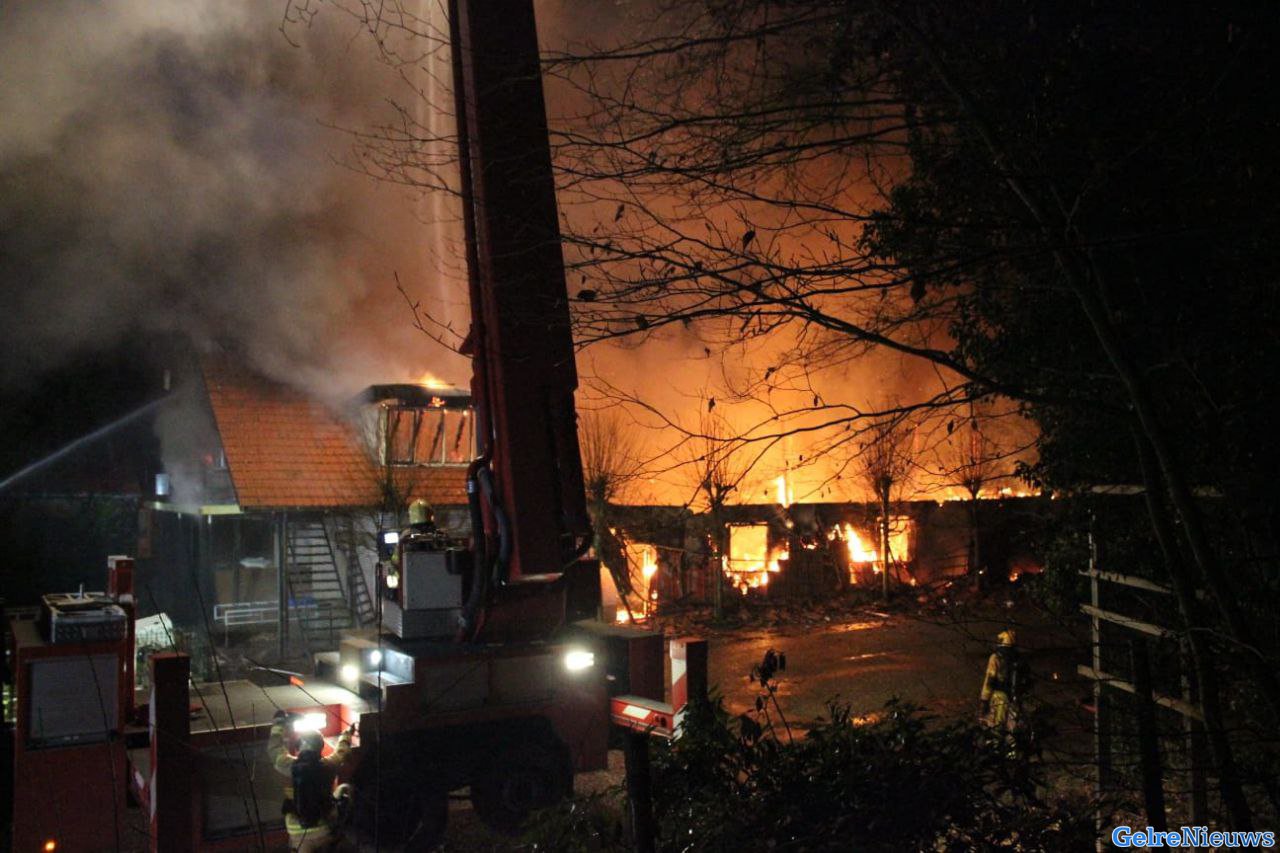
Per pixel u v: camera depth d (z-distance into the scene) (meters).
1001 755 4.17
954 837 4.06
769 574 22.19
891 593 21.72
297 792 6.49
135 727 7.80
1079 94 4.87
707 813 4.09
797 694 13.23
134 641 8.16
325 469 19.66
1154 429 3.54
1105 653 5.64
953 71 3.95
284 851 7.00
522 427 7.50
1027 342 5.68
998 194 5.00
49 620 7.77
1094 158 4.43
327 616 19.20
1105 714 5.16
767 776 4.20
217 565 21.56
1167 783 5.20
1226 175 4.68
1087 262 4.23
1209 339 4.65
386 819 7.15
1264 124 4.52
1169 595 5.29
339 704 7.91
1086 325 5.47
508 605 7.82
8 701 8.30
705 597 21.70
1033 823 4.08
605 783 9.16
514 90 6.98
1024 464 6.32
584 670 8.09
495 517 7.63
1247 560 4.35
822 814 4.00
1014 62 4.89
